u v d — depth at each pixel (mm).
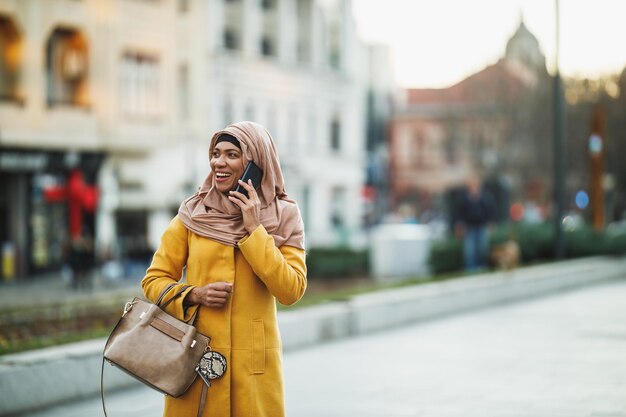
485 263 24234
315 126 57750
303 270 4852
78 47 37438
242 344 4691
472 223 24094
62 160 36438
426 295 16859
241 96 50188
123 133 39031
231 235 4711
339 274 26938
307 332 13469
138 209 40719
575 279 23812
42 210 36250
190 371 4570
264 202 4840
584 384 10102
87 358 9656
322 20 58688
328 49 59750
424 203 97938
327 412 8773
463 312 18141
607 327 15133
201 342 4605
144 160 41000
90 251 29859
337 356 12438
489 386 10070
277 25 54125
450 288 17906
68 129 36562
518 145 64688
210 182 4891
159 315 4652
